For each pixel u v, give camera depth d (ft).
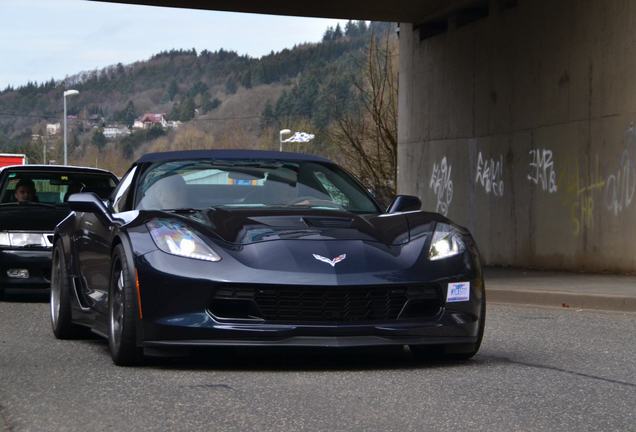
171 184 23.59
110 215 23.26
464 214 65.77
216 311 19.80
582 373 20.01
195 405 16.39
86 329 26.94
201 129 517.14
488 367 20.83
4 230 39.83
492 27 61.67
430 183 70.79
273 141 333.21
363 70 101.76
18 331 28.86
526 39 57.62
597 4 50.65
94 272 24.11
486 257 62.75
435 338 20.24
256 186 23.73
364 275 19.74
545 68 55.52
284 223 21.18
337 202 23.66
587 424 15.02
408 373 19.86
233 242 20.39
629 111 48.32
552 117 54.85
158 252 20.22
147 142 601.62
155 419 15.35
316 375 19.54
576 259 52.49
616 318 33.55
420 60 72.23
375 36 101.35
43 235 40.09
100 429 14.73
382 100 99.55
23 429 14.79
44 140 398.62
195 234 20.54
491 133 61.98
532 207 57.11
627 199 48.47
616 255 49.32
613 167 49.52
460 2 64.69
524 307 38.88
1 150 391.04
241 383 18.57
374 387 18.15
